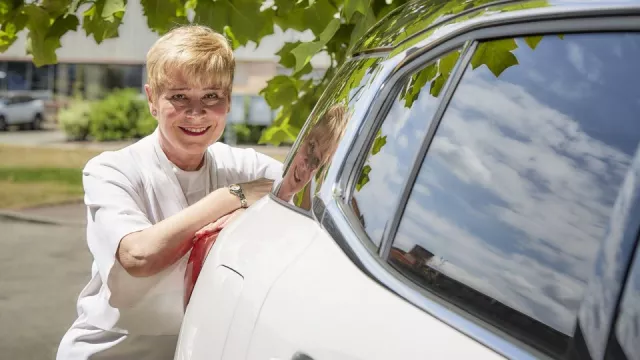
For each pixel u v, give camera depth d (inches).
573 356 42.4
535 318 44.8
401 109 61.6
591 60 47.5
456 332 47.4
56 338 328.5
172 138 96.5
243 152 109.1
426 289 51.2
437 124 57.0
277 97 155.0
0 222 661.3
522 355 44.3
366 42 75.3
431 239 52.9
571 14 49.3
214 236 89.5
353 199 62.2
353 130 65.8
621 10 46.6
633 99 44.5
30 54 155.8
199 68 94.4
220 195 92.4
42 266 488.4
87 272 472.4
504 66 53.2
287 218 71.7
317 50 118.6
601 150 45.0
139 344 97.0
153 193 98.1
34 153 1134.4
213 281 75.2
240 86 1255.5
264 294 63.7
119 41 1392.7
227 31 152.9
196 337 74.5
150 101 99.7
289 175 77.2
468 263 49.7
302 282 59.9
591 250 43.6
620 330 40.9
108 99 1302.9
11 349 311.9
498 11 55.1
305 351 54.9
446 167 54.6
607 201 43.7
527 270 46.3
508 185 49.7
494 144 51.8
